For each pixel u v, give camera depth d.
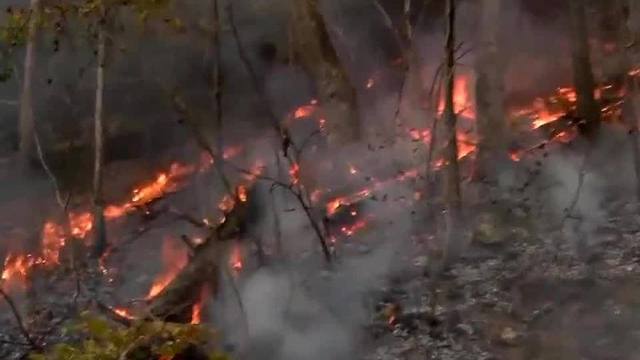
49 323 9.95
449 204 10.73
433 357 9.05
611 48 14.14
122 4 9.42
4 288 11.16
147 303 9.34
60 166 13.87
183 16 12.13
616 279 9.87
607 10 14.11
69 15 10.12
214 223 11.05
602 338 9.02
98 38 10.92
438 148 12.04
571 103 14.03
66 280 11.23
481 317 9.55
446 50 10.20
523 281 10.07
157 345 5.53
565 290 9.81
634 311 9.33
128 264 11.52
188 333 5.55
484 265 10.49
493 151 12.41
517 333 9.21
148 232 12.36
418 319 9.67
